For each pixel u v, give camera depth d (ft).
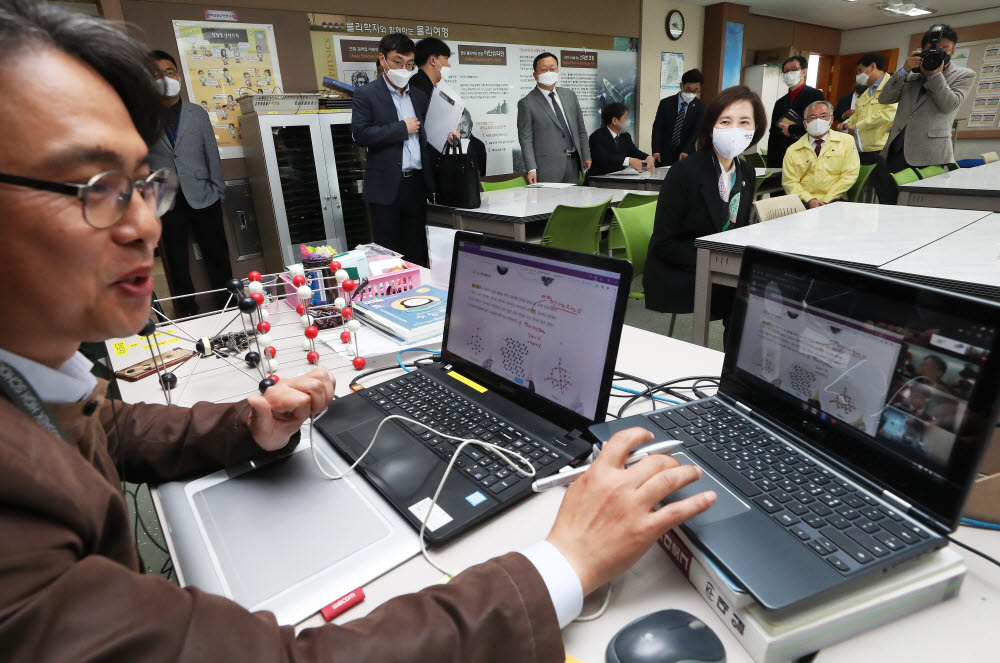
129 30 1.49
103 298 1.40
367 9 14.32
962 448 1.63
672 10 22.16
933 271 4.85
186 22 11.81
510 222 9.50
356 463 2.41
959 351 1.66
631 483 1.73
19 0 1.21
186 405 3.17
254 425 2.36
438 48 11.98
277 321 4.68
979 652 1.50
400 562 1.92
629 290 2.30
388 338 4.07
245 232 13.55
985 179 10.07
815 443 2.14
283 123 12.03
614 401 3.10
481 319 3.09
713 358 3.66
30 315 1.35
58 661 1.00
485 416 2.71
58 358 1.58
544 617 1.51
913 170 12.87
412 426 2.70
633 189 14.75
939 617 1.63
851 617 1.54
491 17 16.93
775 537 1.72
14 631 0.98
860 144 16.80
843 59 32.32
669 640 1.50
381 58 10.91
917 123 13.52
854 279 2.02
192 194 11.44
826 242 6.29
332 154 12.86
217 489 2.35
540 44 18.39
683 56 23.35
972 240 6.03
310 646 1.34
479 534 2.05
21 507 1.10
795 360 2.27
